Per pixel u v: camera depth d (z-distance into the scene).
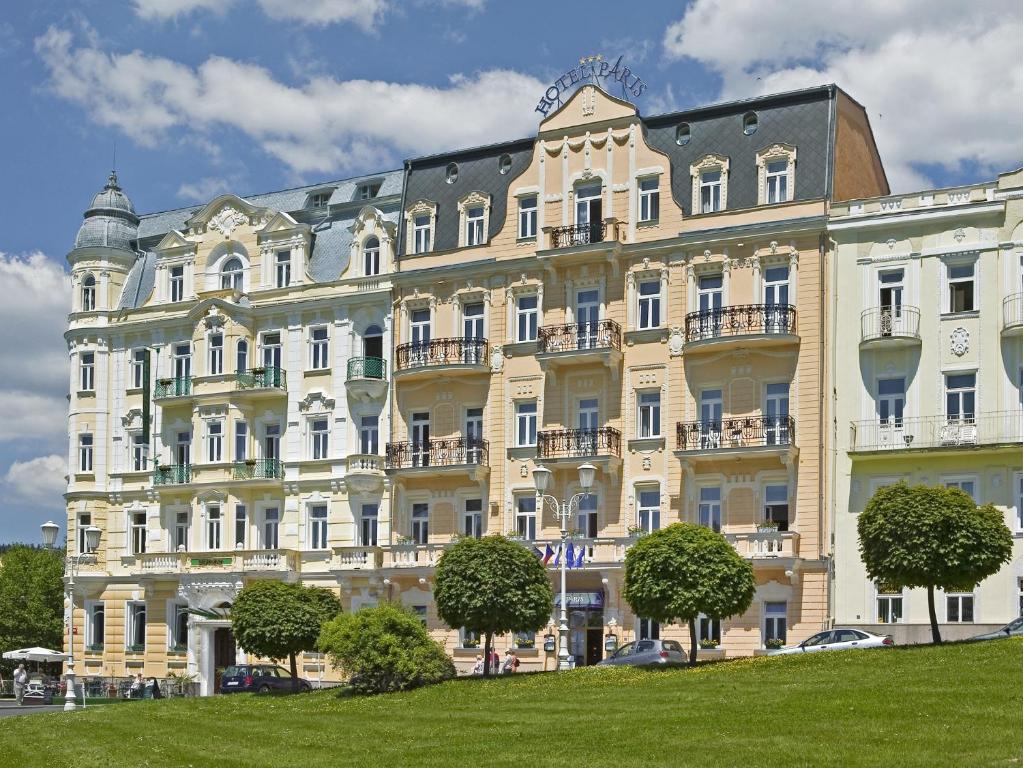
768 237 57.59
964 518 42.53
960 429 53.31
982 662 37.25
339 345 67.69
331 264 69.06
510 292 63.16
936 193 54.91
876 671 38.22
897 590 53.50
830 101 58.34
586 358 60.25
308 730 37.75
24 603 93.62
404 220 66.62
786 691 36.09
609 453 59.25
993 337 53.25
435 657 47.03
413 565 62.53
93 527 67.25
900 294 55.28
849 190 59.34
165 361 72.69
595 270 61.28
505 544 48.06
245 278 71.06
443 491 63.97
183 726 41.00
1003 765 24.81
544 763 28.41
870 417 55.12
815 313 56.41
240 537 69.31
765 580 55.91
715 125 60.19
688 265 59.22
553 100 64.38
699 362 58.56
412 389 65.19
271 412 69.31
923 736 28.14
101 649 72.31
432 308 65.12
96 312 74.88
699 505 58.19
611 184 61.41
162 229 76.69
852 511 54.88
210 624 68.44
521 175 63.72
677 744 29.41
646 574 45.75
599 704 37.56
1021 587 51.53
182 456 72.19
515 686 43.50
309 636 51.91
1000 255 53.47
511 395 62.62
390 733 35.53
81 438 74.75
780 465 56.41
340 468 66.75
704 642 56.53
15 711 61.34
